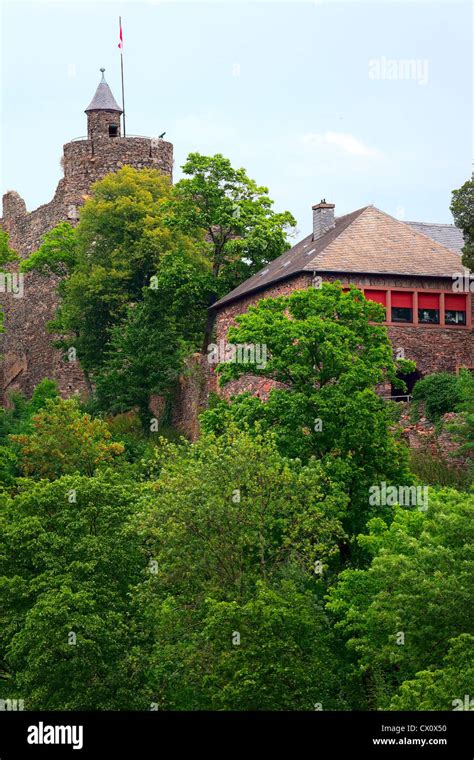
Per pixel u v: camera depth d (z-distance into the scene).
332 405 57.81
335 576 54.75
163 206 87.50
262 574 50.97
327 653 49.75
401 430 61.78
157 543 51.69
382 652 46.69
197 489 51.25
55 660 50.53
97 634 50.25
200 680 49.28
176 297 84.69
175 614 50.53
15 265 107.06
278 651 48.06
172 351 84.75
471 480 62.78
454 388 67.88
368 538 51.44
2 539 53.44
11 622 51.53
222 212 85.50
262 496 51.94
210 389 80.69
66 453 72.00
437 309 73.19
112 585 52.50
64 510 53.47
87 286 90.62
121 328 86.50
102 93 100.31
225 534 50.94
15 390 104.06
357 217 75.75
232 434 55.38
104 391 84.94
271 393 59.09
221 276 84.94
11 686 52.88
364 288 72.25
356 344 61.16
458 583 45.22
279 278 73.19
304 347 59.72
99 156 99.69
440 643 45.75
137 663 50.09
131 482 57.38
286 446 57.75
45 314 102.00
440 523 47.44
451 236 80.50
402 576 45.62
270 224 85.75
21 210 107.56
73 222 99.75
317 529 51.78
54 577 51.69
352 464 57.22
